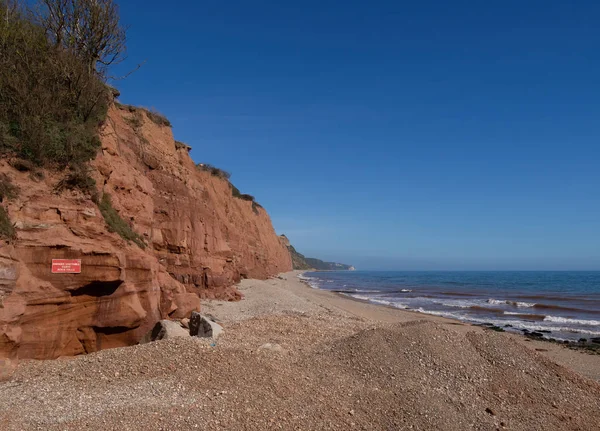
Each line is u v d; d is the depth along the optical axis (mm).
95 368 9617
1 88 11805
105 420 7156
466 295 57562
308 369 11695
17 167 10805
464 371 11867
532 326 29266
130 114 25016
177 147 32438
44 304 10164
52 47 14094
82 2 15656
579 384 11805
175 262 25406
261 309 24922
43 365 9562
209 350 11312
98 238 11898
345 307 34219
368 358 12531
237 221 51344
